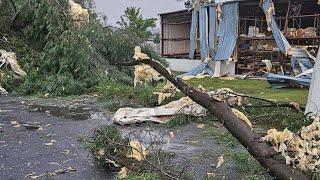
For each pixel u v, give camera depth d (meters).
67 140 4.71
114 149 3.58
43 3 9.48
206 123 5.80
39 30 9.91
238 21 15.49
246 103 6.11
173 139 4.84
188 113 5.93
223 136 4.85
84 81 8.86
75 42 8.86
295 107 5.38
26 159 3.91
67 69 8.79
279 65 14.50
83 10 9.75
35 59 9.43
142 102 7.22
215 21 16.19
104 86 8.59
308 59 13.64
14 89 8.67
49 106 7.16
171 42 21.36
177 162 3.80
